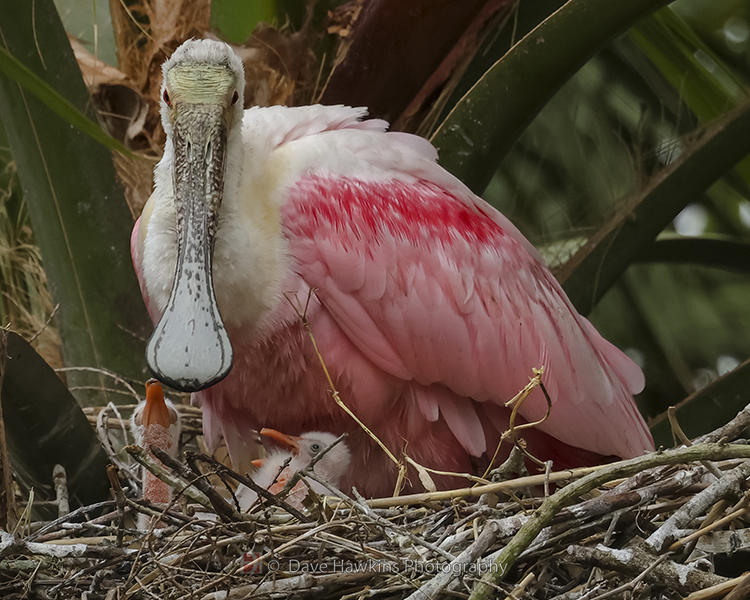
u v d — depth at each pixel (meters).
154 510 7.05
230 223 8.41
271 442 9.31
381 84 10.12
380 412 8.83
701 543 7.06
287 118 9.23
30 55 9.83
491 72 9.51
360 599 6.75
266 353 8.70
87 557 7.01
